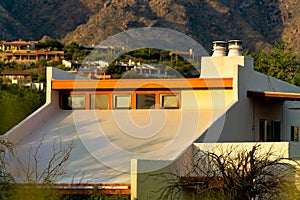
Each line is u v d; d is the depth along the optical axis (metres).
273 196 27.58
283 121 49.94
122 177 34.66
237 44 47.66
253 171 28.06
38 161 37.06
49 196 28.45
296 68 99.94
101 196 32.22
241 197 27.64
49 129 41.06
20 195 27.81
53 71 43.94
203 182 28.25
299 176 29.11
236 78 42.12
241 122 42.38
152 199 31.08
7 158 36.62
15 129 38.94
